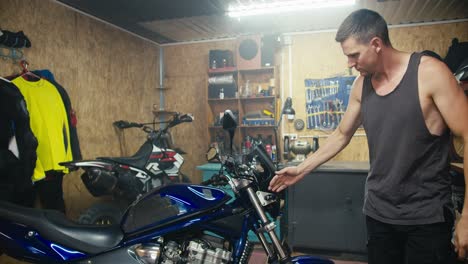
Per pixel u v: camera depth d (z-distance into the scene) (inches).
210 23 144.0
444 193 43.4
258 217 53.8
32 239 54.7
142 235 54.0
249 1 119.3
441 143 42.9
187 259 53.0
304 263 52.2
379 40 42.9
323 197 107.7
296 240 109.7
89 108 131.1
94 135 133.5
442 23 141.8
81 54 126.9
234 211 54.4
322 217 107.8
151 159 117.9
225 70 154.9
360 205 105.0
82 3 119.3
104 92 139.2
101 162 93.4
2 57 98.4
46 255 53.9
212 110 167.6
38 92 100.7
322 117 153.3
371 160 48.8
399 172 44.2
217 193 53.7
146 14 131.6
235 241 55.8
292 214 110.0
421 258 44.2
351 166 113.3
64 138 106.3
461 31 139.9
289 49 158.1
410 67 42.6
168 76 178.7
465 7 126.7
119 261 52.2
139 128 161.2
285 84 158.7
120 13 130.6
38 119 99.2
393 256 48.6
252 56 150.6
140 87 163.2
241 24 146.5
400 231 46.1
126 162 102.7
